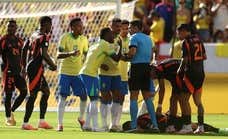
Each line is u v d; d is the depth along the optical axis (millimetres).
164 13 65938
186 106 37312
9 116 41219
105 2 49281
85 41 38969
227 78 55031
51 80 52625
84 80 37500
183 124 37344
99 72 38344
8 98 41031
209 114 52625
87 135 35281
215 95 53906
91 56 37500
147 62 36812
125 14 52719
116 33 38031
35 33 37938
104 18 53312
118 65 38312
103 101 38375
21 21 53625
